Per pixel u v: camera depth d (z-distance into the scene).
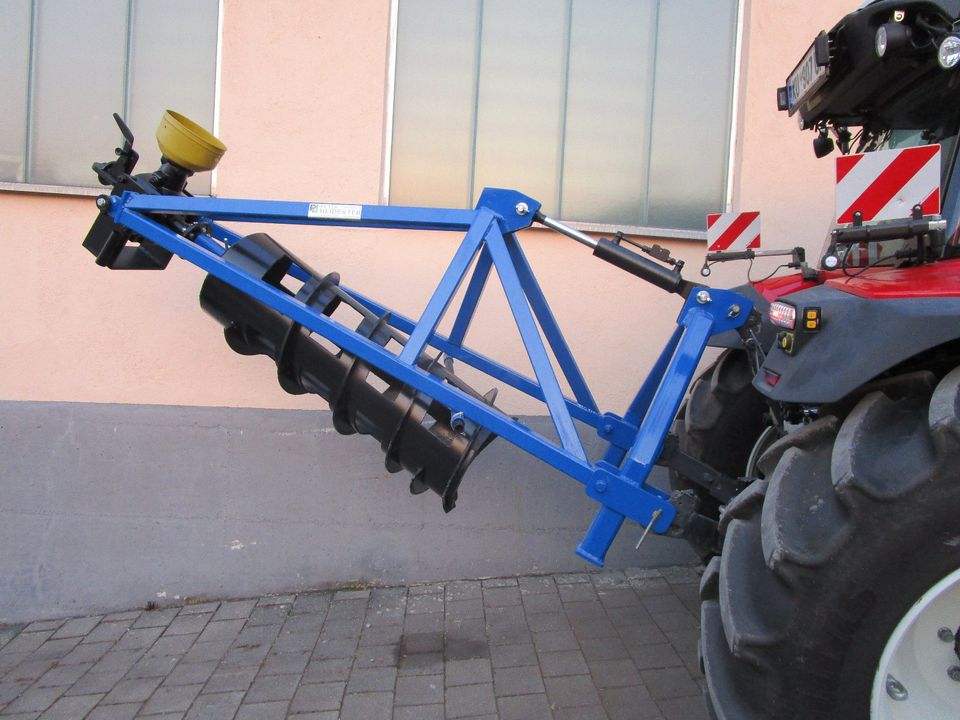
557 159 3.86
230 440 3.58
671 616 3.25
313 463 3.61
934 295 1.67
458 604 3.43
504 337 3.69
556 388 2.39
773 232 3.86
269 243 2.68
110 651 3.13
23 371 3.50
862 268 2.42
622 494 2.30
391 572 3.67
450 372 2.88
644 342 3.77
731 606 1.71
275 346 2.76
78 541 3.54
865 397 1.75
